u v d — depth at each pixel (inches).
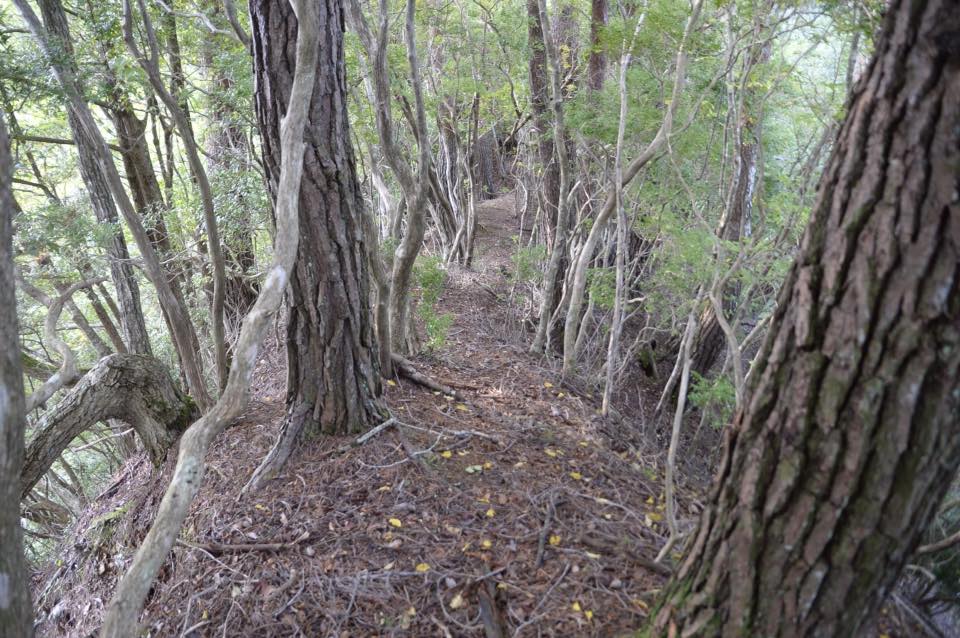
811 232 62.6
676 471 169.0
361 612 105.1
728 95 199.9
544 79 265.0
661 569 107.7
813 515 62.5
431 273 203.2
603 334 257.0
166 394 176.9
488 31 313.4
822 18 204.1
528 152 347.3
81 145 235.0
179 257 266.8
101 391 167.3
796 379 62.6
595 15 243.9
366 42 177.5
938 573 107.3
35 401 147.9
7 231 49.3
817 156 174.9
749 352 257.0
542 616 99.6
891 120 55.4
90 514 184.2
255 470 146.3
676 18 175.3
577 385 208.4
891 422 57.2
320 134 129.7
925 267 53.9
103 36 179.8
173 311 172.4
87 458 398.3
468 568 111.3
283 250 78.6
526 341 252.8
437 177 330.0
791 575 65.2
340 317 142.2
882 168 56.0
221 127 282.0
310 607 107.8
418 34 311.9
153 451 175.9
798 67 251.0
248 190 248.1
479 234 411.5
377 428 150.3
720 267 164.1
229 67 221.1
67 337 376.2
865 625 66.5
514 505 128.4
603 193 234.8
